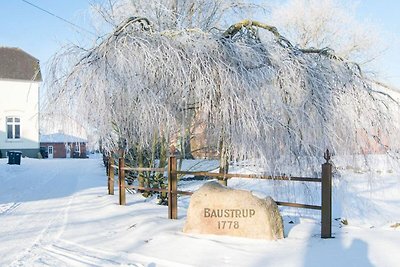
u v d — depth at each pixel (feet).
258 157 25.20
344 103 26.94
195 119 27.66
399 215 39.29
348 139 26.71
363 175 30.48
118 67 24.30
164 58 25.04
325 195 23.32
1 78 126.11
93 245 22.76
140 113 24.63
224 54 26.17
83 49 26.45
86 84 24.17
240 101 24.79
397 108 28.63
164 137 28.55
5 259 20.48
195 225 23.94
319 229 25.61
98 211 33.86
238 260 19.16
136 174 46.42
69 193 47.80
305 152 26.35
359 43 82.02
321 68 27.78
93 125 24.79
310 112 26.00
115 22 35.45
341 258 19.25
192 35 26.61
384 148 28.32
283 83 26.45
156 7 33.78
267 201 23.40
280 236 23.25
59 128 25.46
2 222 30.37
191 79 25.31
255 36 28.86
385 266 18.07
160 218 28.94
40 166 96.37
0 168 79.10
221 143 27.99
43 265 19.33
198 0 41.24
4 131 128.06
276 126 25.49
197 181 45.78
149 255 20.27
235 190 23.67
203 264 18.70
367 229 26.04
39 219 31.50
